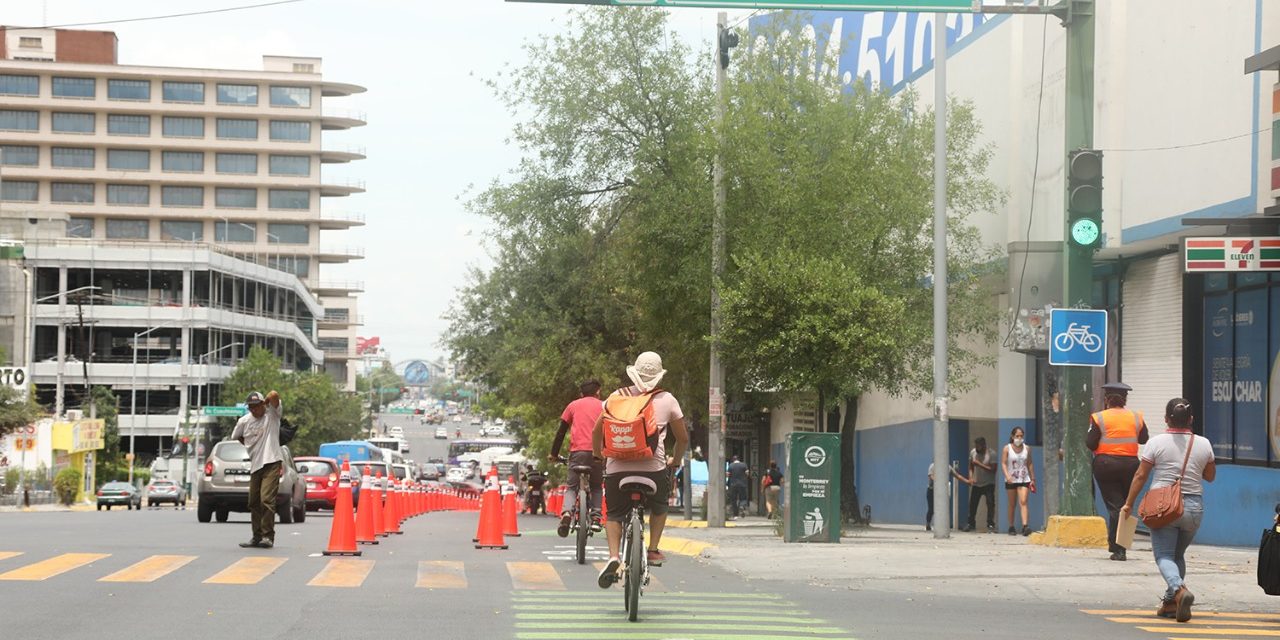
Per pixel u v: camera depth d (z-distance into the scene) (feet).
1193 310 75.77
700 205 90.48
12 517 106.63
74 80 441.68
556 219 108.37
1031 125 92.79
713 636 31.42
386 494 76.79
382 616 34.19
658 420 35.45
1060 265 79.66
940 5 56.29
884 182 86.69
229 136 451.53
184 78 446.60
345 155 462.60
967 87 104.17
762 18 100.89
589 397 53.52
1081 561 52.13
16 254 300.61
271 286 367.45
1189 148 71.82
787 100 88.89
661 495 35.78
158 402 331.57
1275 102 61.36
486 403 199.41
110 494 212.02
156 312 326.03
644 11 103.14
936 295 70.74
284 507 93.71
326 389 336.90
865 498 139.64
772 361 79.30
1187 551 60.29
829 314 78.18
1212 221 59.16
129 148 447.01
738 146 87.10
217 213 452.35
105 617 33.01
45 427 241.96
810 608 37.91
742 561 52.85
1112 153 79.71
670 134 100.17
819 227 84.48
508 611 35.81
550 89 105.19
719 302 88.89
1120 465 52.90
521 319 139.33
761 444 176.55
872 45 128.77
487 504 61.57
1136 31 77.82
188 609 34.86
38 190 442.50
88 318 323.37
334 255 474.08
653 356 35.94
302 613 34.45
